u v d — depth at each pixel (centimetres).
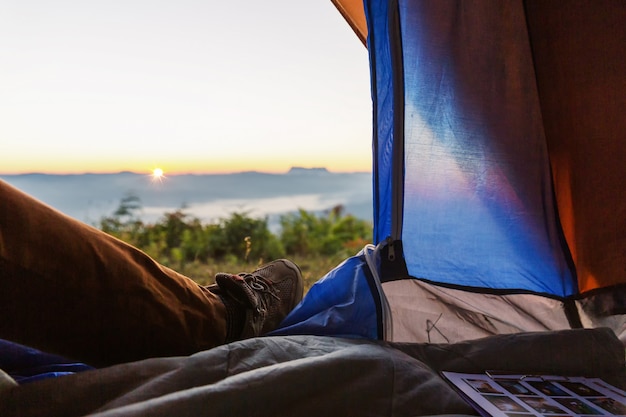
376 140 119
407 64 120
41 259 80
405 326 123
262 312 118
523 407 91
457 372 104
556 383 102
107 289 87
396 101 117
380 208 121
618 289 128
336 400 83
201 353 87
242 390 76
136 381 79
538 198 128
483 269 127
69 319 84
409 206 123
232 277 115
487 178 125
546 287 129
